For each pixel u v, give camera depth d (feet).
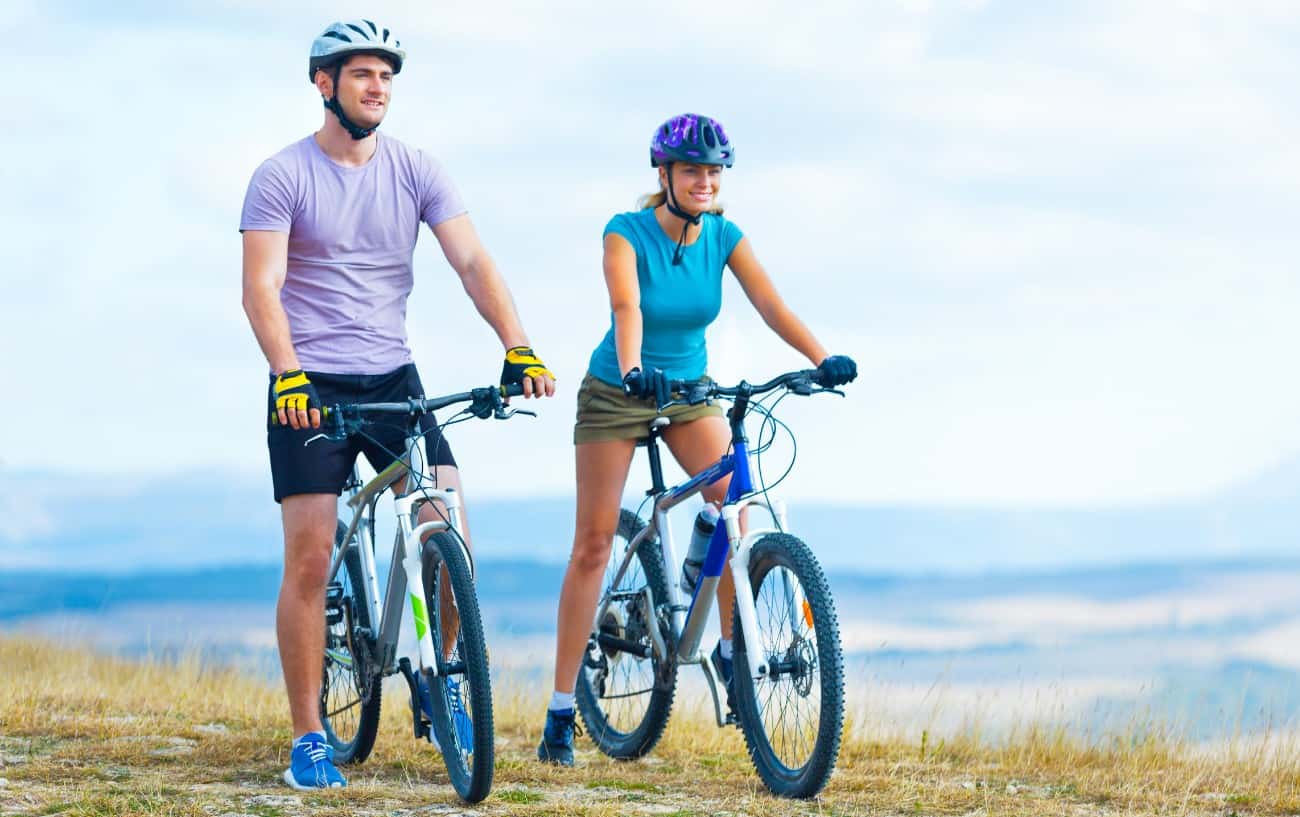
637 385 48.55
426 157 52.39
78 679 76.33
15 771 50.44
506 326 50.29
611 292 53.16
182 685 74.79
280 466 50.16
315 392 46.83
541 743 57.26
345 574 55.36
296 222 50.06
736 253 55.26
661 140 53.11
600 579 56.39
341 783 49.39
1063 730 60.34
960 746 60.44
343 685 56.39
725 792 50.37
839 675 46.91
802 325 53.88
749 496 50.55
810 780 47.78
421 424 51.29
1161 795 51.21
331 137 50.75
